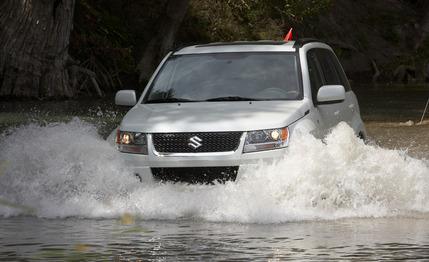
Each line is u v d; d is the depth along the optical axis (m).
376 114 54.25
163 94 22.64
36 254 14.64
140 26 91.88
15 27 66.88
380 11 122.62
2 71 66.75
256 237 16.34
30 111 53.62
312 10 80.25
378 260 14.04
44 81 67.69
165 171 20.12
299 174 19.55
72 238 16.31
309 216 18.78
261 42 24.12
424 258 14.20
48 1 67.06
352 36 114.81
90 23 84.56
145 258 14.28
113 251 14.91
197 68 23.22
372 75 111.94
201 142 20.00
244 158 19.78
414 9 128.00
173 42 85.19
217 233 16.84
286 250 14.95
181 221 18.39
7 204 19.38
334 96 22.06
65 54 69.25
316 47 24.58
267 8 84.31
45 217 19.02
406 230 17.17
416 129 43.19
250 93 22.17
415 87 95.38
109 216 19.05
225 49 23.72
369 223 18.05
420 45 119.19
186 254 14.62
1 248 15.24
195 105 21.67
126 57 83.50
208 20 92.75
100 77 80.31
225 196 19.33
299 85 22.27
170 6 83.62
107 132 40.03
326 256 14.38
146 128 20.47
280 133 20.05
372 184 20.00
